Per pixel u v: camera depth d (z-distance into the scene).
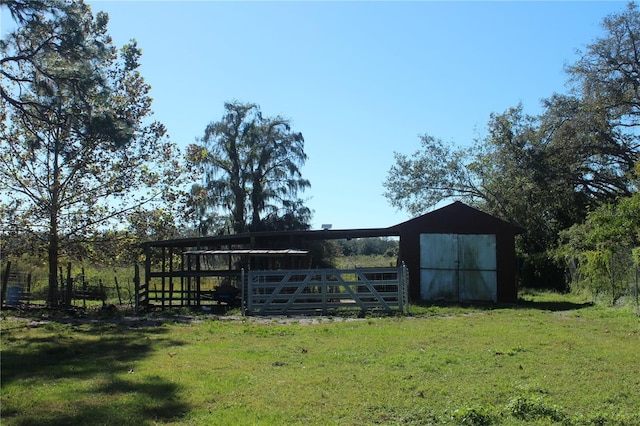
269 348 11.04
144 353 10.70
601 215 19.58
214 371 8.80
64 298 21.58
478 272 23.42
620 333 12.36
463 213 23.83
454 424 6.02
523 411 6.24
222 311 19.88
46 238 24.61
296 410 6.59
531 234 36.69
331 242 40.41
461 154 42.47
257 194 42.03
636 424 5.87
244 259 27.41
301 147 43.59
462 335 12.21
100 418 6.36
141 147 25.06
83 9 16.39
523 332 12.55
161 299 22.72
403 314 17.55
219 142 42.41
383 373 8.45
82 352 10.95
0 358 10.28
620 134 34.16
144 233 25.67
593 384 7.61
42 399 7.20
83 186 24.62
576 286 25.67
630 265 17.81
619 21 32.22
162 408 6.72
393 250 57.44
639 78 32.31
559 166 34.88
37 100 17.31
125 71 25.41
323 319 16.81
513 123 37.62
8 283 23.50
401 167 43.41
